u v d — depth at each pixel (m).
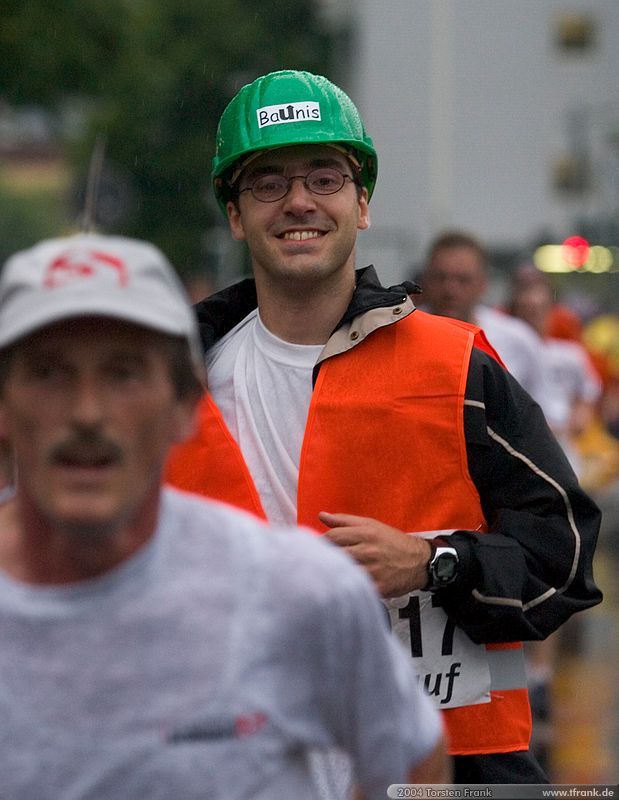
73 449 5.16
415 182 90.06
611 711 18.41
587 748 16.58
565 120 90.12
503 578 8.87
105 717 5.12
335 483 9.11
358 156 9.67
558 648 23.14
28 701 5.14
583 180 89.69
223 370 9.60
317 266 9.26
